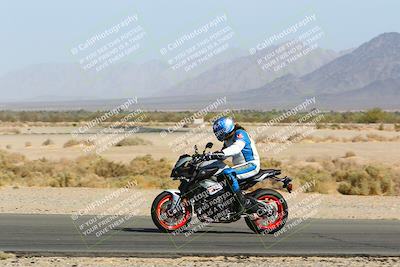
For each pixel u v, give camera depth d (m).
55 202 29.27
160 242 18.59
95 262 15.84
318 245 18.48
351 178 41.62
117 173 53.06
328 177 44.00
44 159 63.59
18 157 66.31
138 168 54.19
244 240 19.12
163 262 15.95
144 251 17.14
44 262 15.71
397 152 74.88
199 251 17.28
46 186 41.72
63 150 80.50
